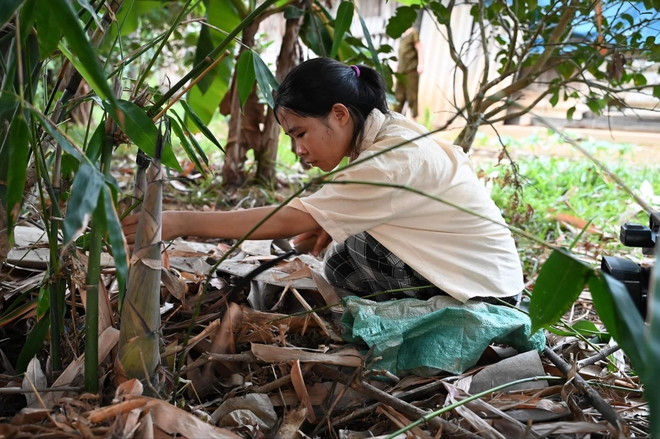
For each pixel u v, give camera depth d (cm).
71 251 139
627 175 451
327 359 153
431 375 159
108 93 106
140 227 126
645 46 246
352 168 163
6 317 154
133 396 123
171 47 445
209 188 374
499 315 166
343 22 253
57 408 132
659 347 98
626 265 161
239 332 169
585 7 237
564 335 181
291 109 168
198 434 120
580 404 152
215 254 226
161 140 124
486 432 131
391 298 187
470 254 171
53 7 104
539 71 255
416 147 167
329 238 184
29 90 120
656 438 96
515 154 558
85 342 130
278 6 324
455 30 629
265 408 143
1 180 136
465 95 270
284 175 429
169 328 172
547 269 123
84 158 109
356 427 147
